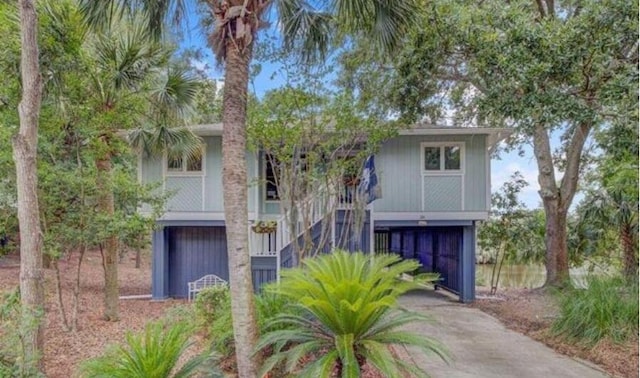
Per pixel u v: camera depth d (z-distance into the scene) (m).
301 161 9.61
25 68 5.32
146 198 8.65
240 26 5.09
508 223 13.77
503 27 8.27
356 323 4.21
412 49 9.45
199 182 11.84
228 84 5.07
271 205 12.07
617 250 12.91
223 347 5.52
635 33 7.11
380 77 10.81
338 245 9.78
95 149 8.01
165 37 6.42
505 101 7.97
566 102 7.54
